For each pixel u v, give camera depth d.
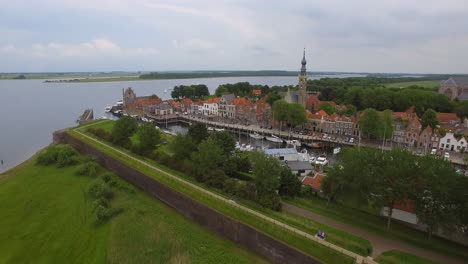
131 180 73.56
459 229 41.81
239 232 47.97
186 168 70.19
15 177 76.69
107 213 54.53
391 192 44.88
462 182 41.22
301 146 113.88
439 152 96.75
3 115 180.62
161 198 63.97
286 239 43.03
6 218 56.22
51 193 65.38
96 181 66.81
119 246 46.44
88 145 94.44
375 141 112.44
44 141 124.25
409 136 107.31
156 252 45.22
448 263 38.25
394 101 154.75
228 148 82.38
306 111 132.75
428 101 147.75
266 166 54.97
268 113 147.50
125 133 96.31
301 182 62.34
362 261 37.34
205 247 47.06
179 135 79.94
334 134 122.94
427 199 42.81
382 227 47.94
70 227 52.47
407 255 39.38
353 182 49.69
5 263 44.22
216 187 61.38
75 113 191.12
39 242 48.81
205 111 175.88
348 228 47.31
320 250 40.06
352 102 165.38
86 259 44.56
